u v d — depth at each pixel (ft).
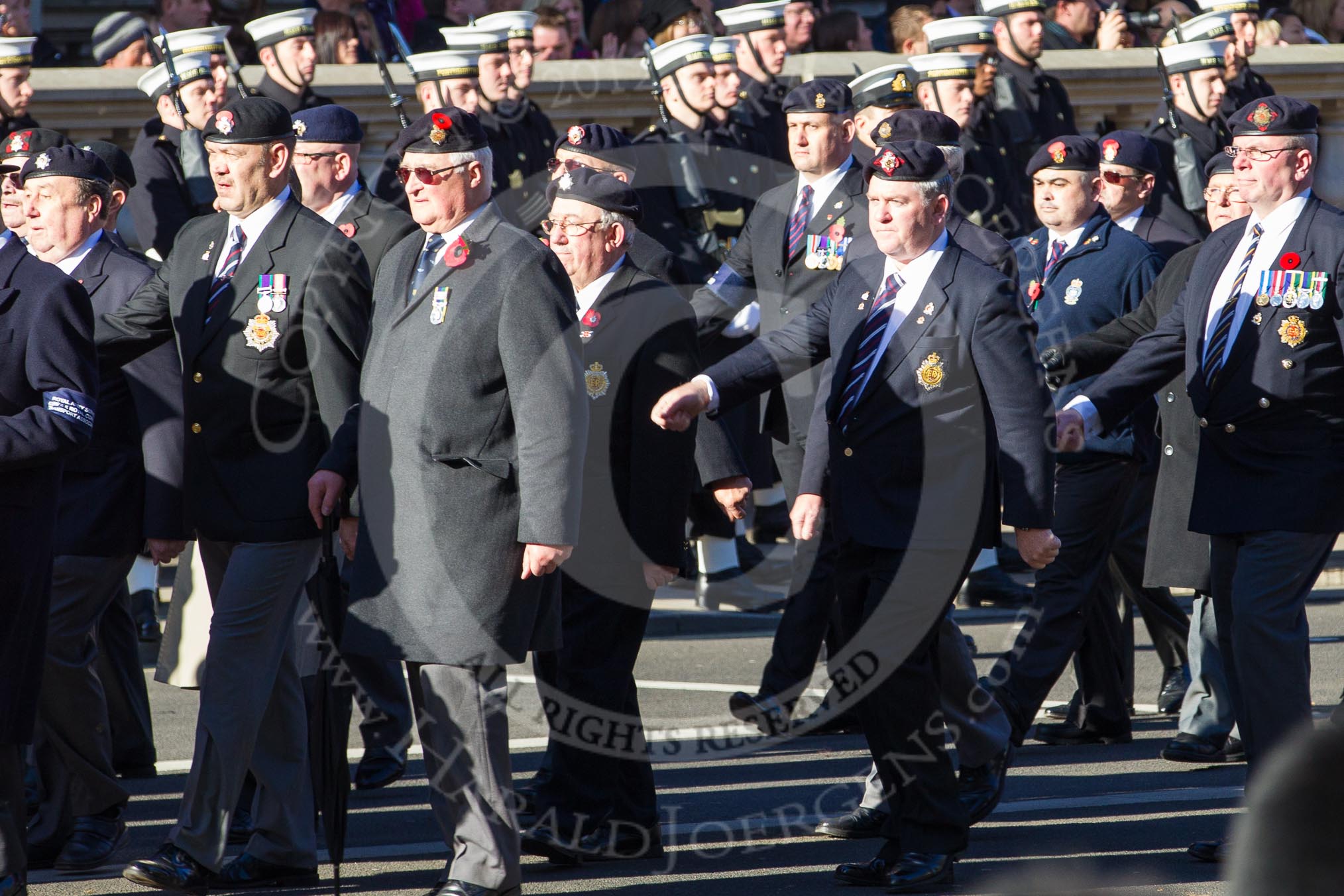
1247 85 116.57
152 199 93.56
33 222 60.34
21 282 47.34
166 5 116.47
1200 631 69.82
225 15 117.70
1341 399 52.65
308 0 121.70
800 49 118.11
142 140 95.14
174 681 60.80
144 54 115.85
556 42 123.24
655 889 52.31
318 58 115.24
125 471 58.34
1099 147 81.15
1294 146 53.57
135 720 68.23
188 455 53.88
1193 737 69.87
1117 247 73.77
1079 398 57.11
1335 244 52.65
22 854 46.47
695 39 94.27
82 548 56.44
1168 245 79.87
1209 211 80.12
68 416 46.09
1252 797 10.57
